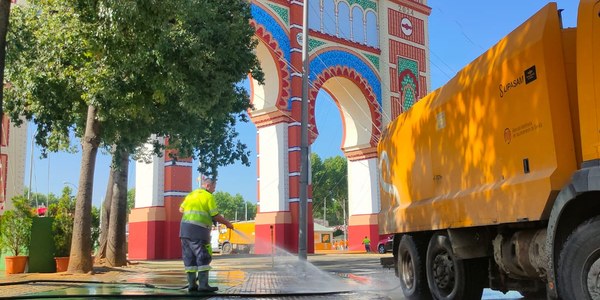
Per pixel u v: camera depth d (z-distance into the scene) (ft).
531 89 18.49
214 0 46.47
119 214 57.36
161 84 40.34
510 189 19.07
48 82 45.78
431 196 26.45
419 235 28.37
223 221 29.30
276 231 93.15
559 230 16.10
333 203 279.49
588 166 15.62
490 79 21.25
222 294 27.91
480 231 22.61
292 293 29.60
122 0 32.99
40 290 30.68
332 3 106.83
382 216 33.37
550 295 16.24
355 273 48.91
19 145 67.36
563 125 17.28
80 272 44.39
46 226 46.91
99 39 36.45
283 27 98.02
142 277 42.24
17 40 45.78
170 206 88.48
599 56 15.60
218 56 44.32
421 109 28.07
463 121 23.39
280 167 94.84
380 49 113.19
